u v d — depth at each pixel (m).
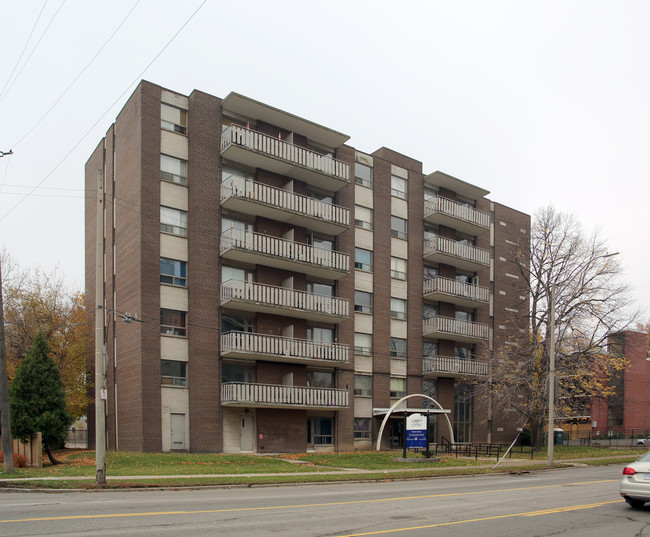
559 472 25.95
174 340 29.08
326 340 34.91
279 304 31.27
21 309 36.44
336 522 10.57
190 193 30.28
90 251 37.41
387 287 38.41
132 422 28.34
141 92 29.53
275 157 31.56
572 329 35.50
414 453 32.66
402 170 40.97
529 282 39.50
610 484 19.59
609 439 52.94
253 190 30.88
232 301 29.61
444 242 40.91
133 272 29.14
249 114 32.38
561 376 35.25
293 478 19.70
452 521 10.99
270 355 30.45
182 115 30.89
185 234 30.20
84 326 36.44
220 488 17.45
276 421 31.20
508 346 42.56
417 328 39.84
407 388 38.72
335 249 36.06
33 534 8.72
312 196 35.44
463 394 42.25
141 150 29.14
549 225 38.66
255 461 25.28
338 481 19.91
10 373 34.50
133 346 28.73
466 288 41.81
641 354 46.44
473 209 43.38
